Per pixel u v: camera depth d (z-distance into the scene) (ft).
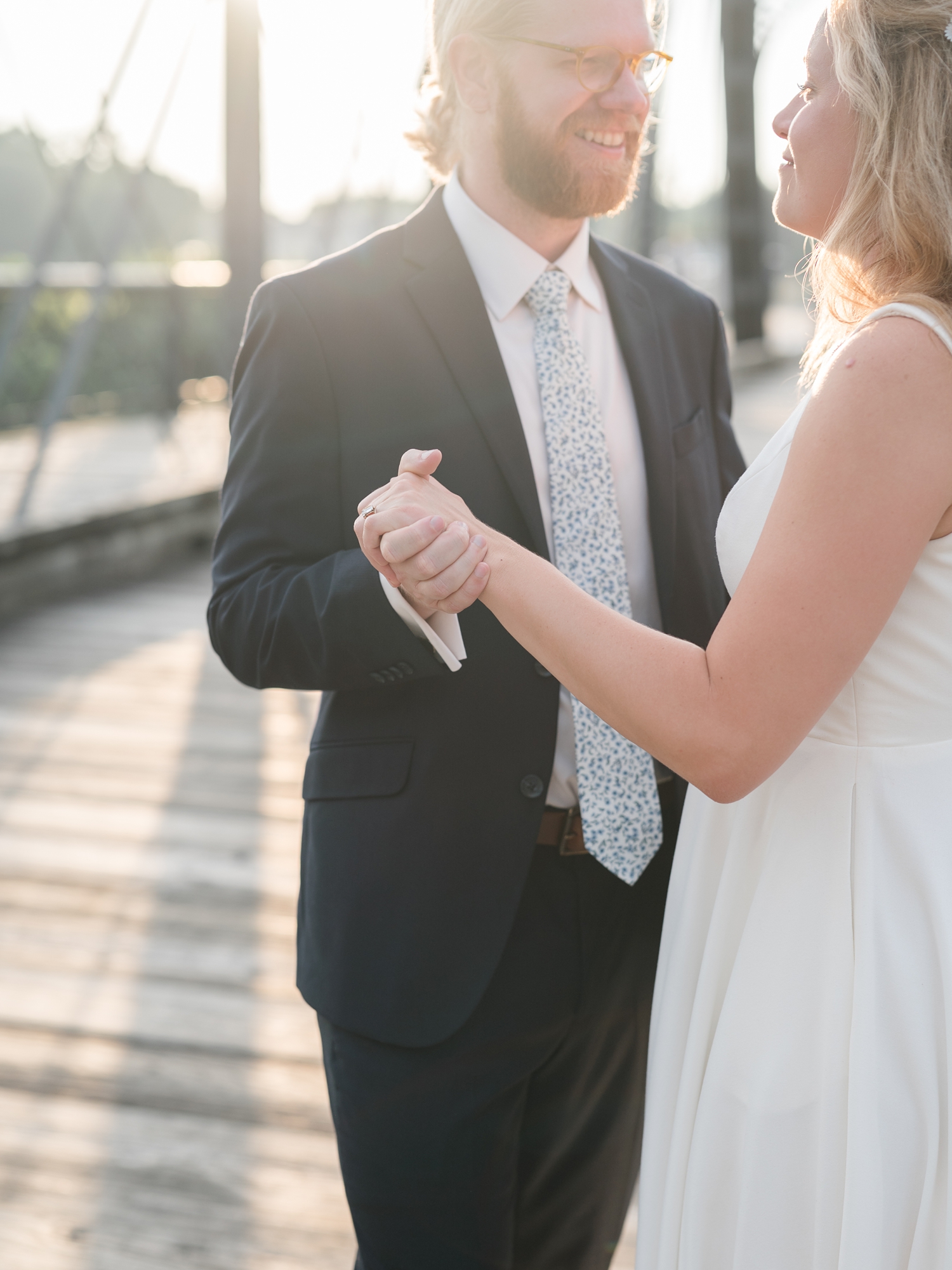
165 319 26.63
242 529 3.89
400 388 3.88
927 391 2.65
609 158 3.76
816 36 3.05
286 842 9.73
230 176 18.62
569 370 3.94
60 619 16.05
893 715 3.04
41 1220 5.67
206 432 25.46
